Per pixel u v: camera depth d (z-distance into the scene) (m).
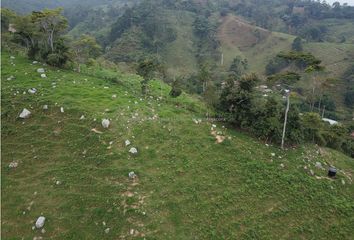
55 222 20.69
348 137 52.66
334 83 44.19
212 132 30.66
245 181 25.45
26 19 44.75
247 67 124.06
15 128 28.47
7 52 45.78
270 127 30.88
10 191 22.97
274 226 22.36
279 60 113.62
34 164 25.22
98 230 20.17
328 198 25.67
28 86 33.81
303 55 31.89
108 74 46.75
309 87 94.69
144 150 26.45
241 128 33.69
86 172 24.08
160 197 22.42
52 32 45.03
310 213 23.98
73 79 38.41
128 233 19.92
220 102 34.38
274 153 29.69
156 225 20.47
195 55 130.38
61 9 43.91
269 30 154.12
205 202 22.73
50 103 30.92
